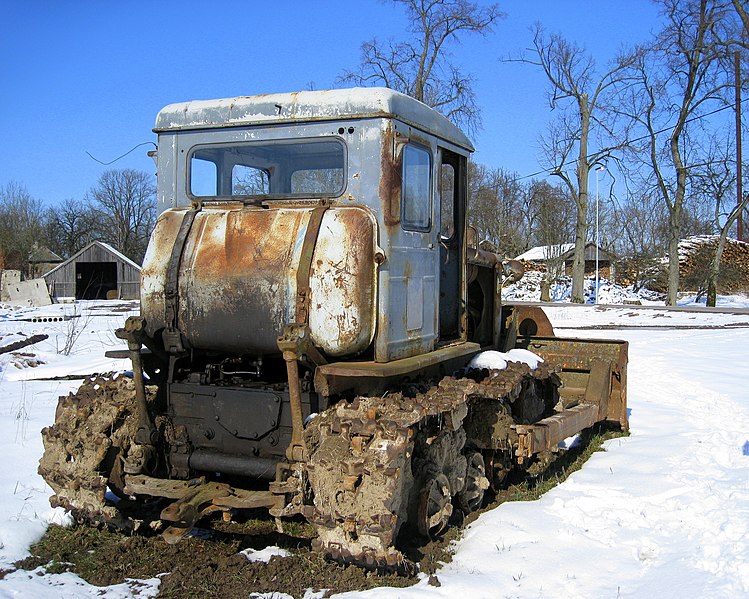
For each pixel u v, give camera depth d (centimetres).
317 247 480
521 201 5628
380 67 3241
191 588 439
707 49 3328
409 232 528
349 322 470
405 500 473
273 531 537
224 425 505
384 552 428
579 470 709
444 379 543
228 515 474
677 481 656
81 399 530
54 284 5094
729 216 3588
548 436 638
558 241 5278
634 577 466
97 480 508
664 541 526
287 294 478
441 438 519
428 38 3228
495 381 595
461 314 637
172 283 505
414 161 541
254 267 488
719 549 498
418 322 539
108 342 1681
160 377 541
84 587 443
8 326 2100
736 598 428
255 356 516
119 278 4991
